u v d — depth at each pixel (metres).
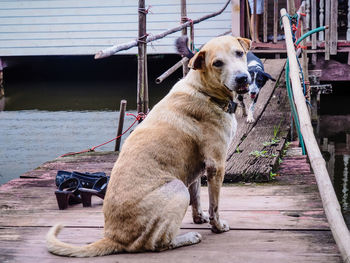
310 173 4.16
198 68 2.83
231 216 3.22
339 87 10.41
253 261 2.53
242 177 4.00
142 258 2.59
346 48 9.04
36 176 4.50
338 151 6.87
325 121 8.27
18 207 3.64
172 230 2.62
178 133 2.77
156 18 11.77
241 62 2.81
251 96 5.67
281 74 8.12
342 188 5.55
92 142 7.81
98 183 3.73
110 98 10.93
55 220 3.32
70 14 12.20
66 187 3.80
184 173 2.81
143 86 5.27
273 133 5.23
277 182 3.96
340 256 2.54
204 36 11.69
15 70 14.57
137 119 5.32
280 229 2.96
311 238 2.80
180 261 2.55
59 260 2.63
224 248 2.71
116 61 14.52
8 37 12.46
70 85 12.48
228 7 11.48
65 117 9.52
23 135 8.34
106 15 12.09
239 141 4.96
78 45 12.34
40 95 11.55
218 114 2.85
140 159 2.66
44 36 12.40
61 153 7.26
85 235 3.04
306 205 3.36
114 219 2.63
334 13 8.84
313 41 9.10
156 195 2.58
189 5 11.62
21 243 2.93
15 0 12.26
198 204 3.11
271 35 11.59
